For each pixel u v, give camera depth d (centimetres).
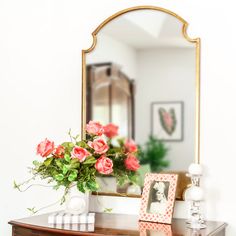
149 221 221
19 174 279
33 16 279
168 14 247
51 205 267
